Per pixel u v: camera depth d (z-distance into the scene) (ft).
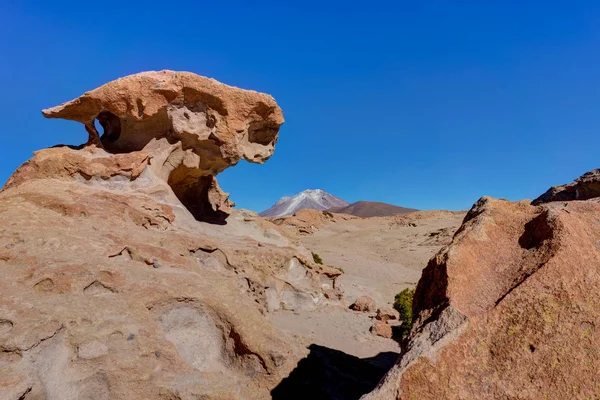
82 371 19.63
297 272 53.52
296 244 64.39
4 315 19.81
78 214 33.55
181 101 44.98
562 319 12.18
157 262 30.12
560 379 11.13
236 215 64.13
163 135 47.65
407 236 150.00
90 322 21.57
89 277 24.34
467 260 15.30
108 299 23.75
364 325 48.01
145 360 21.49
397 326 47.83
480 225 16.99
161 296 25.12
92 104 43.93
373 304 57.77
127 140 48.52
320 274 59.16
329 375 26.48
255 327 25.94
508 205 18.80
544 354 11.67
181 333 24.98
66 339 20.29
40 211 31.86
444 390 11.59
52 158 39.88
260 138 52.24
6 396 16.74
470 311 13.37
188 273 30.40
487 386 11.53
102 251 28.40
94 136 45.88
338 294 59.72
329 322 46.93
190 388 21.07
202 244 38.32
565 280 13.02
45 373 18.80
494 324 12.72
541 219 15.92
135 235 34.24
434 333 13.01
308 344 31.12
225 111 45.78
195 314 25.88
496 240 16.43
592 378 10.94
